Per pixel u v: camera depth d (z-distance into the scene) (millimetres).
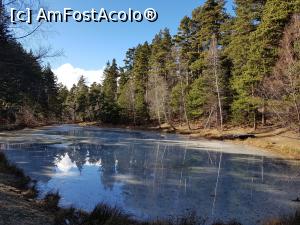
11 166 16078
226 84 47375
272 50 36094
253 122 42781
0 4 8336
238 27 42812
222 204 12836
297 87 28031
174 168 20062
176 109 57812
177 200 13234
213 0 54219
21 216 8148
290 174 19031
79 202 12469
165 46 71250
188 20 62062
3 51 8594
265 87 33719
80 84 95938
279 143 30906
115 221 9172
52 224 8242
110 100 76188
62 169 18719
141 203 12695
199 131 47625
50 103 78188
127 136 43062
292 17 32438
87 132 49438
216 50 45750
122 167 19875
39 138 36000
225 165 21531
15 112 51594
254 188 15508
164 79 64188
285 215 11164
